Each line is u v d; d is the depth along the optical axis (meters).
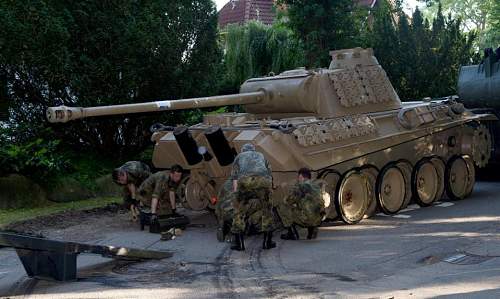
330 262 8.52
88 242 10.29
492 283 6.95
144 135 16.42
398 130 12.48
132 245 10.07
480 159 14.04
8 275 8.27
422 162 12.76
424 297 6.53
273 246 9.63
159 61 14.93
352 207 11.45
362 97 12.46
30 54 13.35
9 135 14.73
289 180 10.80
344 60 13.00
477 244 9.08
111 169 15.83
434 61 20.33
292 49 22.06
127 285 7.49
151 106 10.67
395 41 20.58
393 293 6.77
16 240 7.52
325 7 20.31
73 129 15.66
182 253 9.44
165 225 11.12
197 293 7.10
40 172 13.85
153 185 11.41
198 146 11.55
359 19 22.91
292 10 20.56
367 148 11.71
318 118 11.89
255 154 9.59
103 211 13.35
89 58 14.11
